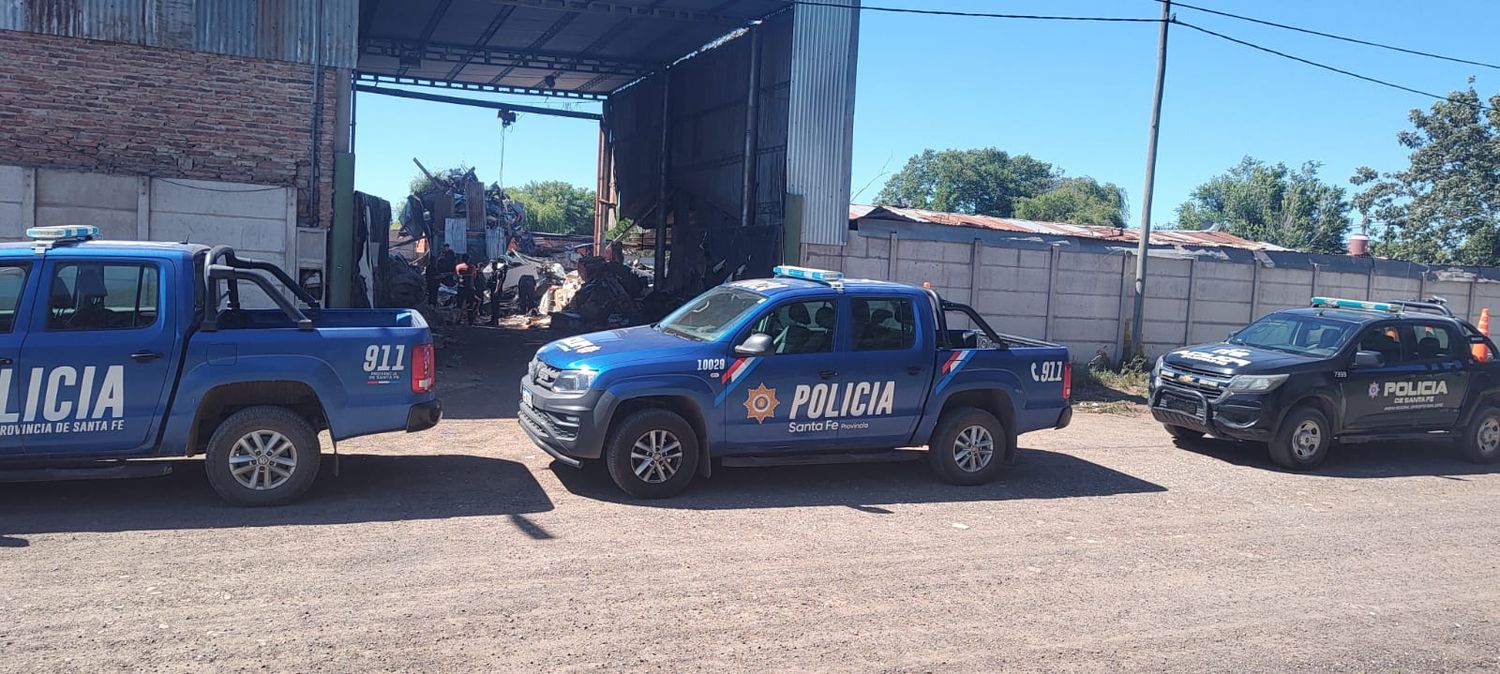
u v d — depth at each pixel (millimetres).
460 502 7223
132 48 12516
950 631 5066
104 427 6504
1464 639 5305
